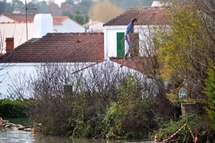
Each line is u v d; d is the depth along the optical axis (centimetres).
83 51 11112
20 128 7406
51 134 6706
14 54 11138
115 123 6375
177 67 5806
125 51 9888
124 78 6800
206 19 5456
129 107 6384
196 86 5719
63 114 6656
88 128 6494
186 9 5766
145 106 6431
